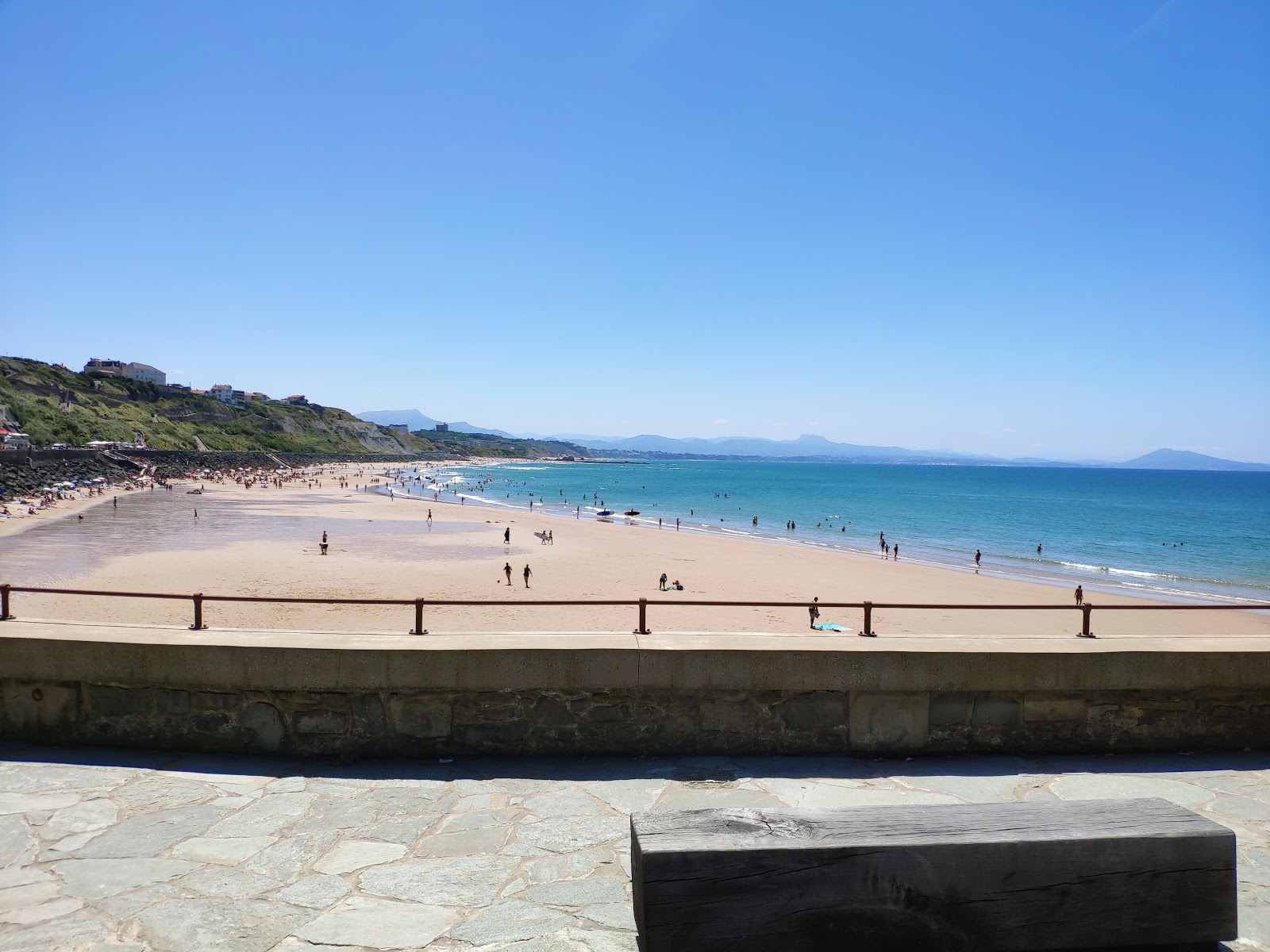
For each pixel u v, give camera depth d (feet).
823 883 8.28
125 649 16.08
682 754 16.07
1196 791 14.43
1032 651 16.24
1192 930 8.68
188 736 16.15
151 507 216.33
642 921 8.30
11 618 18.19
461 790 14.33
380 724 15.97
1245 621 86.43
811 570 127.85
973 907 8.41
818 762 15.75
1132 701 16.53
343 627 75.56
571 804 13.76
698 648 15.97
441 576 110.73
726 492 425.28
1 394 362.12
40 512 189.57
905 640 16.98
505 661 15.87
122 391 506.89
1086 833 8.59
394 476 502.38
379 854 11.93
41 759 15.60
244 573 108.06
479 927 10.02
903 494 416.87
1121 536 209.77
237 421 618.44
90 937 9.70
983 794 14.21
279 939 9.72
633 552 145.89
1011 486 548.31
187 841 12.30
